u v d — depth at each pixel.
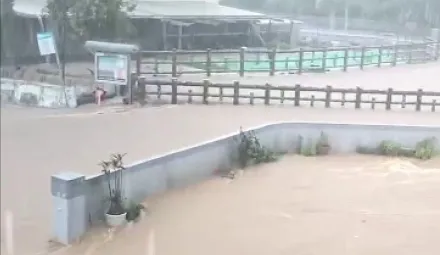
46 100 7.36
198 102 9.03
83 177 4.28
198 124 7.22
